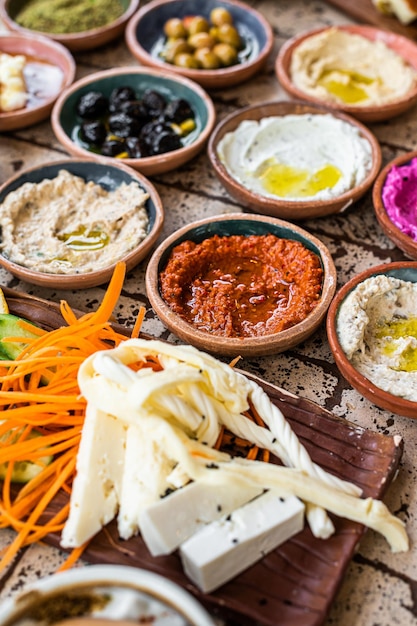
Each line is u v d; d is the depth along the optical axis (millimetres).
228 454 437
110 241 548
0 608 366
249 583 403
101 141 621
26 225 556
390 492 448
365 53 677
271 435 438
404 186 560
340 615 411
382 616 411
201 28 690
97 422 426
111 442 427
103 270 521
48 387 447
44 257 535
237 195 569
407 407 451
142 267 551
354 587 419
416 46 670
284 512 407
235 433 440
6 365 450
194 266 522
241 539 396
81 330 463
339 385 491
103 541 416
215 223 537
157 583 364
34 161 628
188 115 635
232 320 502
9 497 426
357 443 447
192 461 410
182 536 402
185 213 586
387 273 508
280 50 701
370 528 435
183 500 403
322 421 456
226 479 409
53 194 570
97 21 723
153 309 512
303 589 401
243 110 617
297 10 752
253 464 424
